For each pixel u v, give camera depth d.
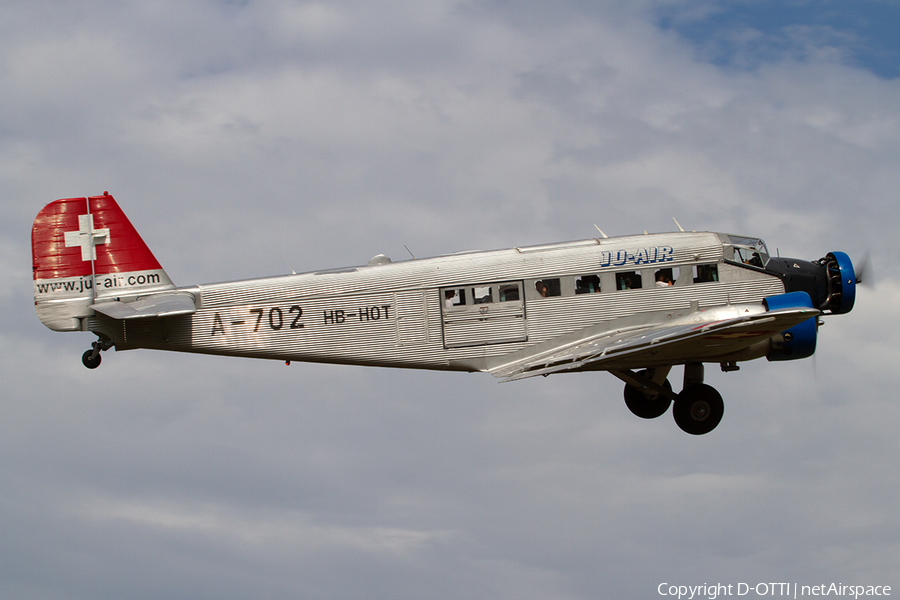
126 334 51.25
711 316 47.88
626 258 52.06
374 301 51.66
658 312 52.00
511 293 51.62
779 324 44.41
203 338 51.47
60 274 51.25
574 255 51.94
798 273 53.66
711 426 51.22
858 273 55.81
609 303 51.75
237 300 51.66
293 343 51.56
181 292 51.44
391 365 51.91
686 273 52.44
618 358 48.69
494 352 51.50
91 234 51.56
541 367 47.84
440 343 51.56
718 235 53.22
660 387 52.28
